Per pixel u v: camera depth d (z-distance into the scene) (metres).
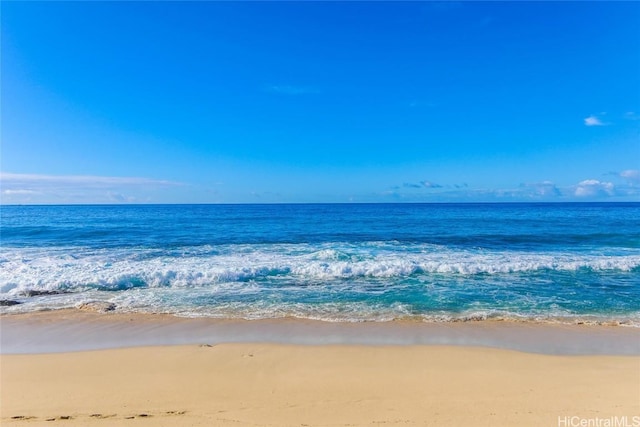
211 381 5.20
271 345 6.73
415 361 5.97
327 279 11.94
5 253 16.27
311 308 9.11
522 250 17.77
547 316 8.51
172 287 11.00
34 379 5.27
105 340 7.08
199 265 13.41
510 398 4.66
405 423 3.97
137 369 5.63
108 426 3.94
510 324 8.01
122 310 8.95
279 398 4.66
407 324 8.01
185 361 5.95
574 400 4.59
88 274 11.58
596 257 15.48
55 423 4.01
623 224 30.73
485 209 66.69
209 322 8.14
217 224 33.50
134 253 16.48
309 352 6.38
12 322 8.09
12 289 10.48
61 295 10.13
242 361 5.95
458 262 14.09
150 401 4.59
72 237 22.53
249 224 33.91
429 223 34.25
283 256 15.72
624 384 5.11
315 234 25.23
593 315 8.60
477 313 8.69
